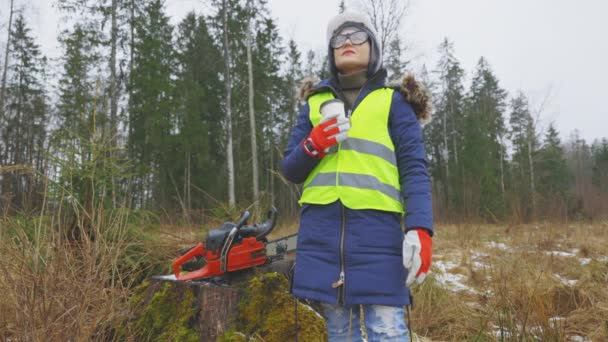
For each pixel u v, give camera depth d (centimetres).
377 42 198
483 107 3309
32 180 322
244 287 254
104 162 371
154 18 1962
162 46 2241
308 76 211
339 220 175
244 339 233
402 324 174
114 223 297
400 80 193
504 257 441
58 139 363
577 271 441
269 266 268
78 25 1398
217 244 251
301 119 204
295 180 191
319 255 175
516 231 614
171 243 412
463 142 2886
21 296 219
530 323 283
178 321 264
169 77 2256
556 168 2947
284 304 240
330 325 185
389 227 173
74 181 357
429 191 171
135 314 291
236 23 1772
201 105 2486
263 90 2311
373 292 166
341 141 177
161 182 1772
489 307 327
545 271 392
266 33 2283
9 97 2412
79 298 225
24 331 211
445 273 488
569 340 275
